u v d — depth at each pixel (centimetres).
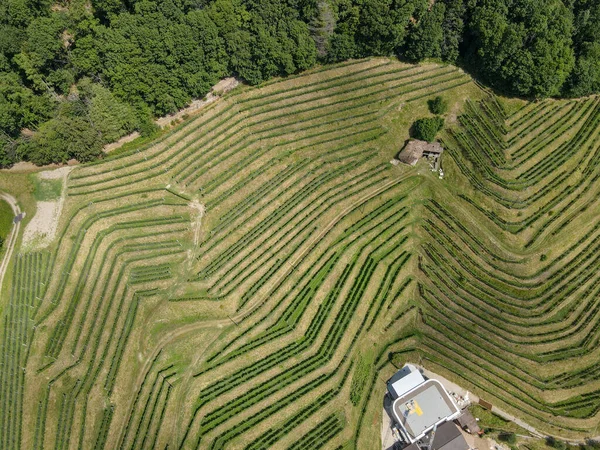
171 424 5772
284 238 7044
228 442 5725
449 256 7288
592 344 6725
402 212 7538
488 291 7050
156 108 7425
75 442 5594
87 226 6681
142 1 7175
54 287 6322
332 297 6812
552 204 7569
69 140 6888
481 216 7506
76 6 7006
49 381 5850
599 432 6238
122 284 6444
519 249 7312
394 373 6600
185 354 6203
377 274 7062
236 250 6844
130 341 6147
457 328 6800
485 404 6388
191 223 6906
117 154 7188
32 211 6856
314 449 5856
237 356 6262
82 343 6041
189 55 7088
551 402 6419
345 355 6481
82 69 7188
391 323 6881
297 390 6166
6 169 7094
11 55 7062
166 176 7112
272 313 6569
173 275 6594
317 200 7375
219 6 7306
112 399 5816
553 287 7088
